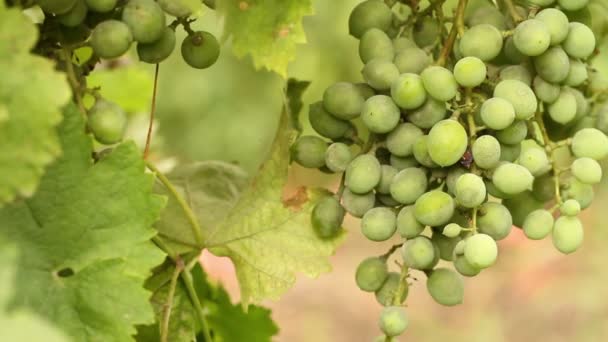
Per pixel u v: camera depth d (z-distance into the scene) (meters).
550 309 2.85
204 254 1.45
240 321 0.95
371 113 0.82
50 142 0.73
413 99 0.82
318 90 2.48
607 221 2.84
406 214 0.82
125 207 0.78
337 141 0.86
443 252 0.83
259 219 0.86
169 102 3.06
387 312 0.82
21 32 0.73
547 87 0.83
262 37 0.82
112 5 0.79
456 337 2.91
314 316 3.15
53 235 0.78
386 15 0.84
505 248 3.01
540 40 0.81
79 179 0.78
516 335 2.86
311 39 2.48
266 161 0.86
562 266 2.91
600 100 0.87
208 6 0.83
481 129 0.82
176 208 0.87
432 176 0.83
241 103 3.11
